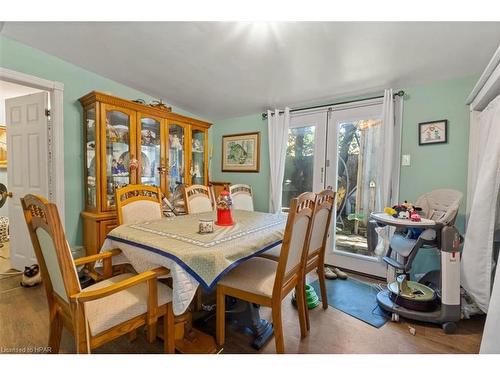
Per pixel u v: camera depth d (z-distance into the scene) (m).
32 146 2.52
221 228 1.71
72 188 2.56
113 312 1.12
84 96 2.43
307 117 3.06
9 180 2.65
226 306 1.96
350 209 2.82
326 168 2.93
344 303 2.08
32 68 2.23
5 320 1.75
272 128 3.27
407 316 1.79
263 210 3.51
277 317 1.33
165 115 2.95
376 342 1.58
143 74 2.64
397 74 2.23
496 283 1.19
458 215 2.19
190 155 3.29
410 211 1.92
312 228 1.62
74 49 2.24
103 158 2.40
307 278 2.60
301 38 1.86
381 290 2.21
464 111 2.16
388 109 2.41
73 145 2.55
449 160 2.23
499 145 1.60
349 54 2.00
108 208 2.46
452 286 1.68
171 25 1.86
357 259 2.75
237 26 1.81
